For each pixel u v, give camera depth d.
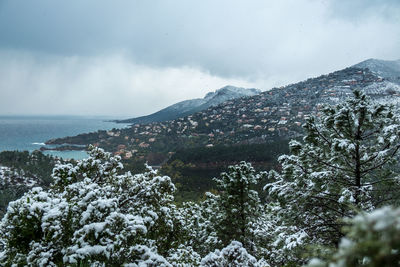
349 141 4.73
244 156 95.06
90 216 3.58
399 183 4.70
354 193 4.75
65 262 3.33
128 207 5.16
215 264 4.98
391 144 4.68
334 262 0.76
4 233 4.00
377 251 0.69
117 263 3.38
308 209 5.32
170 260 4.85
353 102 4.99
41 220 3.85
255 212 9.09
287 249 4.46
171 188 5.39
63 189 5.50
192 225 9.09
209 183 68.00
